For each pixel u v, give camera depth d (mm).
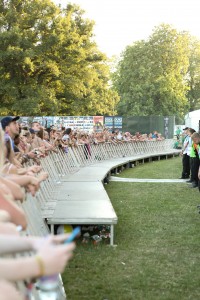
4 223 2615
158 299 5762
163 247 8320
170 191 15742
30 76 48531
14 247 2035
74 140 20734
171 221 10625
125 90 76938
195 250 8148
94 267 7066
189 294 5973
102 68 59188
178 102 74750
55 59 48750
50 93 46656
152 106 72812
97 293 5949
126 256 7703
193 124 33594
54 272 1989
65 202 9961
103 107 59062
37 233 6555
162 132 41031
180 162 30172
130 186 17109
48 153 13273
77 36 49094
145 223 10344
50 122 33594
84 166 20672
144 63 75688
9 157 6285
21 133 10531
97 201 10117
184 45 78375
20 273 1969
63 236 2109
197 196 14570
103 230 9180
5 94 47469
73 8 52500
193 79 90875
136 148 31328
